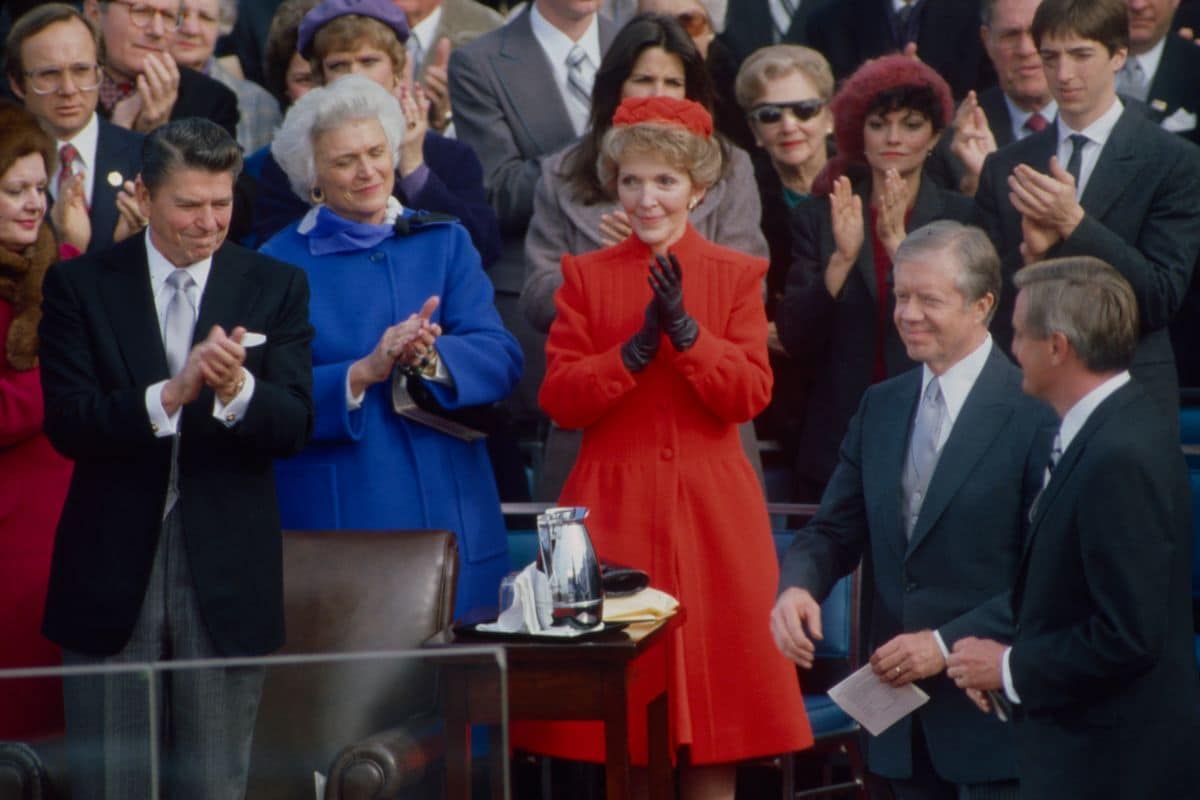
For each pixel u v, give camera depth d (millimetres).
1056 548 12883
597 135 20422
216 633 14078
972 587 14453
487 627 14336
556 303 17297
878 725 14281
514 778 19078
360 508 17562
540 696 13906
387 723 11789
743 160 21422
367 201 17922
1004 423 14523
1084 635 12570
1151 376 19797
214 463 14273
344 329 17734
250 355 14547
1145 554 12391
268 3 28688
